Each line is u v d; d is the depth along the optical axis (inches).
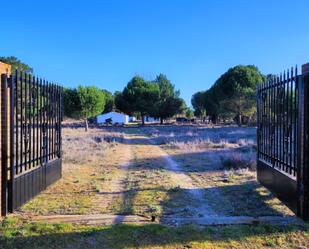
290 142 225.1
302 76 201.0
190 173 403.5
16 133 232.7
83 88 1784.0
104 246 167.0
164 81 2659.9
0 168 217.9
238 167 426.3
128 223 198.1
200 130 1505.9
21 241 171.9
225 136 1052.5
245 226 194.1
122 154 609.0
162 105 2551.7
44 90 300.7
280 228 189.6
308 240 175.2
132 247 166.1
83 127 2047.2
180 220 205.9
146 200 264.2
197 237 177.6
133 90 2364.7
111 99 3408.0
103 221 202.4
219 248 166.1
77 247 165.9
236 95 1913.1
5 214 219.9
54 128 341.1
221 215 223.6
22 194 242.8
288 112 229.8
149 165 470.3
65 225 191.6
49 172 313.3
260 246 168.9
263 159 304.3
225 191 300.2
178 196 279.1
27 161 260.7
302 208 203.5
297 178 206.7
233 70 2054.6
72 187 313.7
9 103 223.9
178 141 879.7
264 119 296.4
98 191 296.8
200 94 3312.0
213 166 456.8
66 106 1769.2
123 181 348.2
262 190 299.3
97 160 518.0
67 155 539.2
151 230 184.7
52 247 165.9
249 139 888.3
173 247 166.4
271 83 270.5
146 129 1755.7
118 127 2123.5
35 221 202.7
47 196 276.5
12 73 239.6
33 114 272.2
